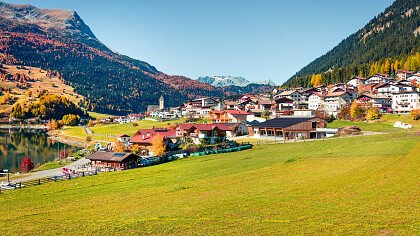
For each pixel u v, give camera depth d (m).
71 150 173.75
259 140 127.06
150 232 34.16
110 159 97.06
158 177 69.38
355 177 47.84
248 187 50.25
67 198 56.12
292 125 128.38
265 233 31.20
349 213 34.28
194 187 54.91
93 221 40.00
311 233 30.17
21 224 41.78
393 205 35.19
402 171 47.53
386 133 99.62
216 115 186.12
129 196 53.06
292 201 40.44
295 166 62.19
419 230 28.38
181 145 122.56
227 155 94.56
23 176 93.81
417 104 161.75
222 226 34.06
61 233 36.47
